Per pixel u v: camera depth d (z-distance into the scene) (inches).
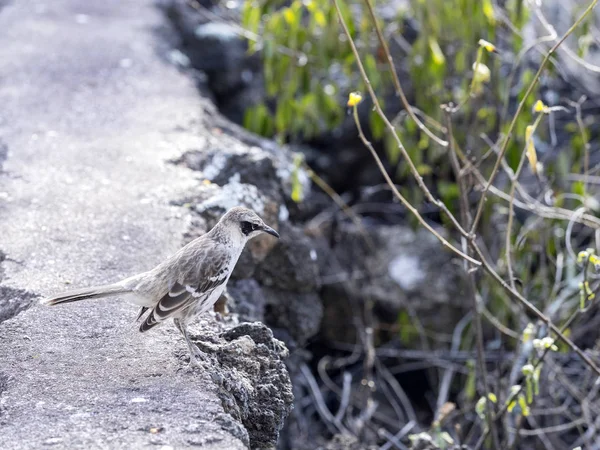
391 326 564.1
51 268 338.0
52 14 709.3
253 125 579.5
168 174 429.4
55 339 286.4
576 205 533.6
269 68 545.0
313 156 717.3
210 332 299.7
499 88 525.7
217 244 283.4
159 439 227.9
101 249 354.9
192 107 530.6
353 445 410.0
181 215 390.0
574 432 516.1
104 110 515.5
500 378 415.8
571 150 571.8
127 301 313.7
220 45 742.5
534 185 602.5
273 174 461.1
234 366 282.4
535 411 441.4
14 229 368.5
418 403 577.9
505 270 494.6
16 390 253.8
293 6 539.2
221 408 246.4
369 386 469.1
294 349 441.1
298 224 501.4
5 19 689.0
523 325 494.0
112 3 755.4
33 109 511.5
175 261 277.3
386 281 573.0
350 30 538.9
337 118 584.1
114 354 277.7
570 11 660.1
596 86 671.8
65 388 255.6
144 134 478.6
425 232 592.4
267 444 277.3
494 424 368.5
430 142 558.9
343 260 594.6
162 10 751.1
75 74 572.1
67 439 226.8
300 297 442.6
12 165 433.4
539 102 337.1
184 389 256.2
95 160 442.3
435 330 560.7
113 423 235.8
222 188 431.5
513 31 516.1
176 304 268.4
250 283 413.4
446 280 562.9
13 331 290.0
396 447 445.4
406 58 669.9
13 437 227.5
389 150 561.0
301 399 501.4
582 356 344.2
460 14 531.2
